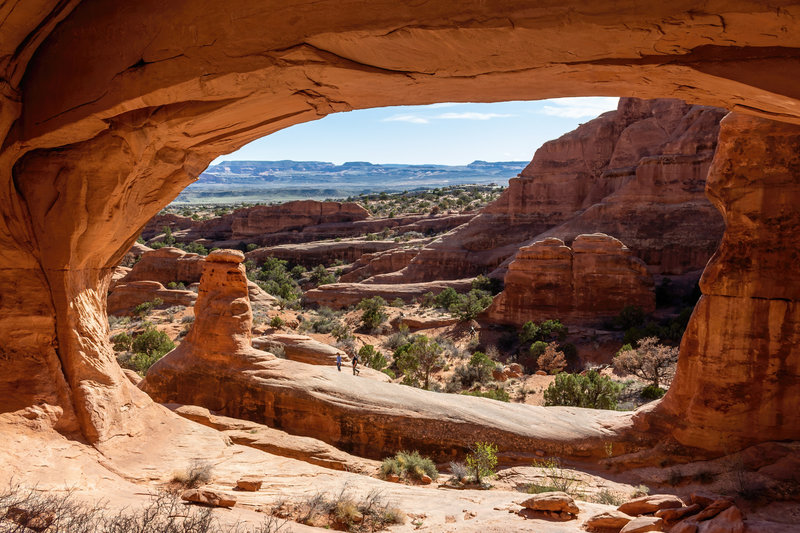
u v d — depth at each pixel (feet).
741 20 19.63
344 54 23.57
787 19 19.27
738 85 22.62
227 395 60.75
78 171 30.83
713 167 51.37
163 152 32.07
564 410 59.67
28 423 30.99
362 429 56.39
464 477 48.14
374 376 75.31
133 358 103.60
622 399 87.10
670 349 98.12
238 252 65.62
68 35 26.68
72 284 34.19
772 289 47.80
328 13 22.68
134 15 25.53
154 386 63.52
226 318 63.36
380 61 23.61
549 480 47.65
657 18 19.99
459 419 55.57
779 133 47.16
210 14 24.35
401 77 24.53
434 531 29.25
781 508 38.14
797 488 40.01
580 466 51.85
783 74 21.71
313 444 51.34
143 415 39.96
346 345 137.49
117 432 36.11
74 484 28.43
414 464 49.78
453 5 21.25
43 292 32.89
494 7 20.90
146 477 33.55
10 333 31.96
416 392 60.34
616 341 134.41
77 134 28.45
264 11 23.54
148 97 25.82
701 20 19.80
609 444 53.01
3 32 25.53
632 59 22.80
